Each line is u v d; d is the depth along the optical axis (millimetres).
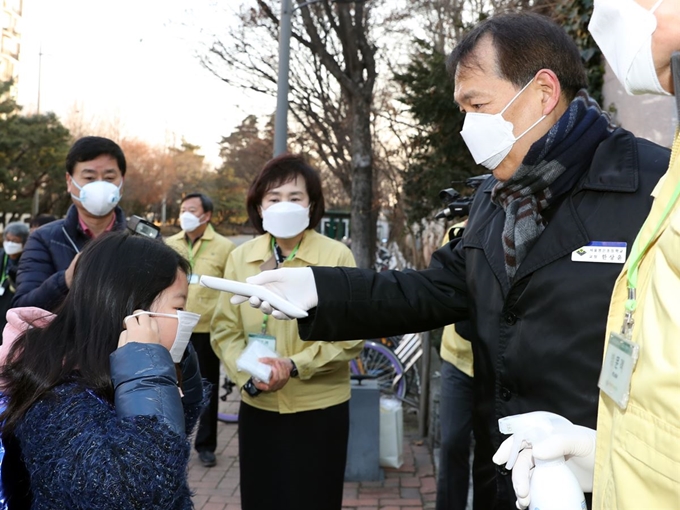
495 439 1846
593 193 1691
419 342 6641
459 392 3598
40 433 1386
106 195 2963
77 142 3059
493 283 1871
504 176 1857
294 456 2943
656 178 1631
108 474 1290
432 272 2160
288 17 7805
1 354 1631
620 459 1158
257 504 3002
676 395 1039
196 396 1936
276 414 2961
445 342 3682
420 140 7750
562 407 1655
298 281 2078
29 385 1477
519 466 1428
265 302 1962
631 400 1152
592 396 1618
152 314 1596
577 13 5348
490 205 2020
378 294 2084
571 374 1643
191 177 48219
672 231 1087
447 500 3613
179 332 1638
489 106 1774
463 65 1812
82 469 1302
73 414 1407
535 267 1713
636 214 1621
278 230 3027
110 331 1547
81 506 1306
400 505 4297
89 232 3090
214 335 3287
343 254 3160
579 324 1637
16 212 29250
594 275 1631
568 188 1730
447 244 2258
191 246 5395
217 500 4457
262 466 2982
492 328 1853
